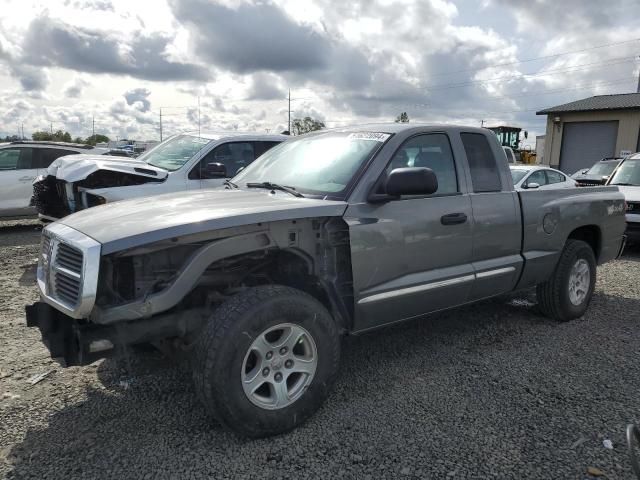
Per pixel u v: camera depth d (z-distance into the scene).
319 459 2.91
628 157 10.89
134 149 40.84
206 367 2.88
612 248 5.85
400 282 3.74
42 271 3.44
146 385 3.80
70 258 2.99
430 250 3.90
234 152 8.03
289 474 2.78
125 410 3.44
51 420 3.31
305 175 4.00
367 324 3.63
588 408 3.47
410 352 4.44
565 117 30.80
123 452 2.96
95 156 8.41
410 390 3.73
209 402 2.90
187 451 2.97
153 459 2.90
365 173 3.64
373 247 3.52
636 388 3.77
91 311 2.82
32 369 4.05
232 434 3.14
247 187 4.24
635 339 4.79
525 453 2.96
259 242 3.18
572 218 5.15
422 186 3.43
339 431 3.19
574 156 31.03
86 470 2.80
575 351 4.48
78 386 3.78
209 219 3.00
